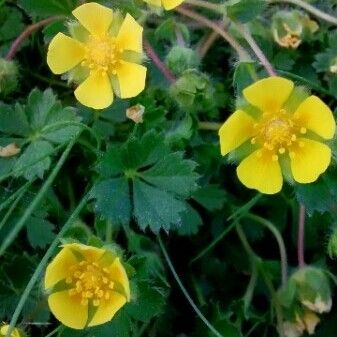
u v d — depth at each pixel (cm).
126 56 8
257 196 8
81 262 7
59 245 8
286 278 8
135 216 8
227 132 7
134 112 8
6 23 9
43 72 9
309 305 8
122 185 8
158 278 8
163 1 8
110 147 8
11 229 8
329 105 9
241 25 8
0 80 8
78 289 7
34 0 9
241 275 9
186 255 9
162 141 8
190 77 8
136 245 8
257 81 7
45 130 8
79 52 8
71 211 9
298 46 9
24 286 8
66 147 8
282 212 9
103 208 8
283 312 8
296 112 7
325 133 7
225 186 9
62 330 7
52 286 7
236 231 9
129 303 7
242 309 9
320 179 8
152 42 9
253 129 7
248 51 9
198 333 9
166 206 8
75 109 8
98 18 8
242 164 7
